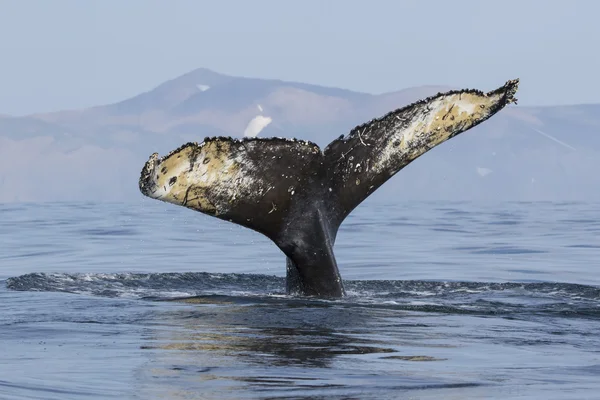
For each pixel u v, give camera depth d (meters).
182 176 34.50
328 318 31.64
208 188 35.09
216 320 31.11
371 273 55.75
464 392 21.02
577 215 127.81
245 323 30.48
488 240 80.25
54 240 79.75
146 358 24.62
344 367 23.62
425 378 22.45
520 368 23.88
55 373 22.69
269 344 26.73
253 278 44.09
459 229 95.25
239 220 36.03
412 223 106.00
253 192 35.78
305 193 36.44
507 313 33.47
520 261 62.78
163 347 26.22
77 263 61.31
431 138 37.03
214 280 43.38
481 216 124.75
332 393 20.78
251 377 22.31
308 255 36.72
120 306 34.47
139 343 26.88
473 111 36.78
